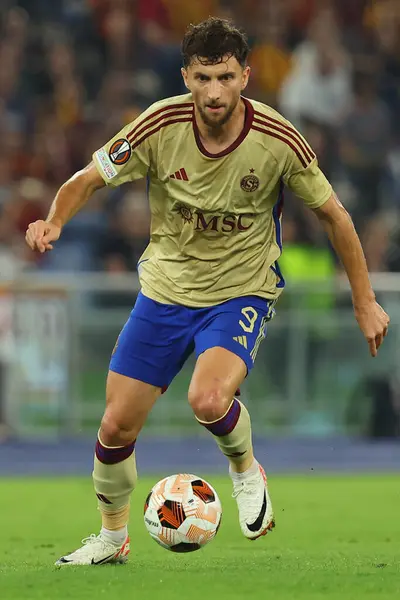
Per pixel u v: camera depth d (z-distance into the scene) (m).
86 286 41.97
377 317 18.27
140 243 46.84
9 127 52.25
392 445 42.97
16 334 41.53
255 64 55.88
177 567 17.48
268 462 39.69
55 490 33.12
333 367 43.00
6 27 54.53
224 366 17.25
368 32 58.66
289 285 42.72
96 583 15.48
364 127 53.72
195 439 42.25
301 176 17.66
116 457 17.67
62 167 51.59
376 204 53.00
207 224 17.73
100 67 55.03
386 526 26.11
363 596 14.35
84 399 42.09
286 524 26.44
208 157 17.33
